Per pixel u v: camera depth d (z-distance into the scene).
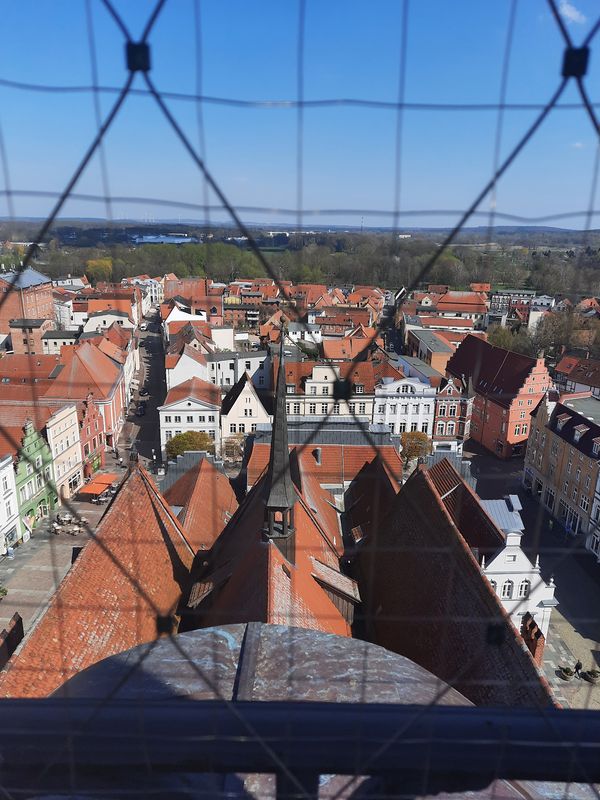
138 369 182.12
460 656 30.08
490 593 29.20
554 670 64.19
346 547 59.16
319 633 18.22
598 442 87.31
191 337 161.50
